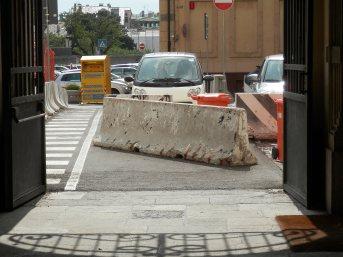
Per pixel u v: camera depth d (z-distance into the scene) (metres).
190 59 21.22
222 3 20.33
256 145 16.11
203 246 8.05
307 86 9.52
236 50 39.44
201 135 13.73
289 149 10.65
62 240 8.38
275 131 16.69
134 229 8.86
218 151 13.25
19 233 8.70
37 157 10.84
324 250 7.73
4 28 9.45
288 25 10.73
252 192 10.92
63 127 20.53
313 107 9.55
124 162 13.89
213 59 39.47
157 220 9.28
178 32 40.31
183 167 13.16
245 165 13.12
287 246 7.93
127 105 15.63
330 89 9.30
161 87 20.48
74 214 9.66
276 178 11.98
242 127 13.09
